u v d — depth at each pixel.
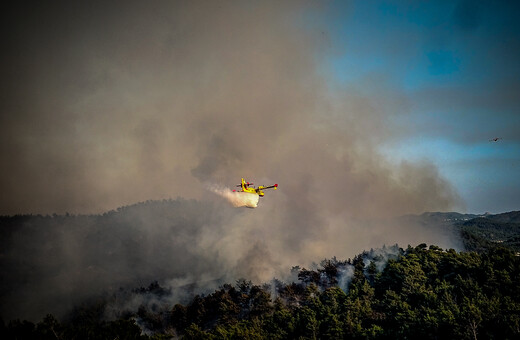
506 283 68.12
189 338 65.62
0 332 53.06
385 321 69.81
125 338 58.03
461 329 54.28
